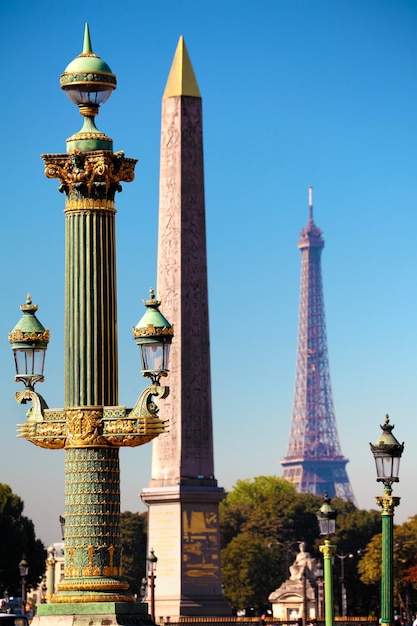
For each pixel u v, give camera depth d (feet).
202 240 436.76
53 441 118.73
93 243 118.83
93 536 117.60
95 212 119.24
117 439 117.08
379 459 168.25
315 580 633.20
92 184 118.83
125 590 118.83
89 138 120.78
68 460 118.11
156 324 117.50
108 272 118.83
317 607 586.86
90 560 117.50
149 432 116.78
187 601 463.42
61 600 117.29
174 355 442.91
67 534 118.01
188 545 463.42
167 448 459.32
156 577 467.11
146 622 118.83
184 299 435.53
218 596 468.34
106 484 118.01
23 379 124.67
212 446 460.55
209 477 463.83
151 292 119.34
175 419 453.58
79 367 117.60
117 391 118.73
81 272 118.42
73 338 118.01
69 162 119.44
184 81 440.04
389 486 168.66
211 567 467.52
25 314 125.70
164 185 439.63
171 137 437.58
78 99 122.93
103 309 118.21
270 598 636.89
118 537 118.73
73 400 117.91
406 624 558.97
